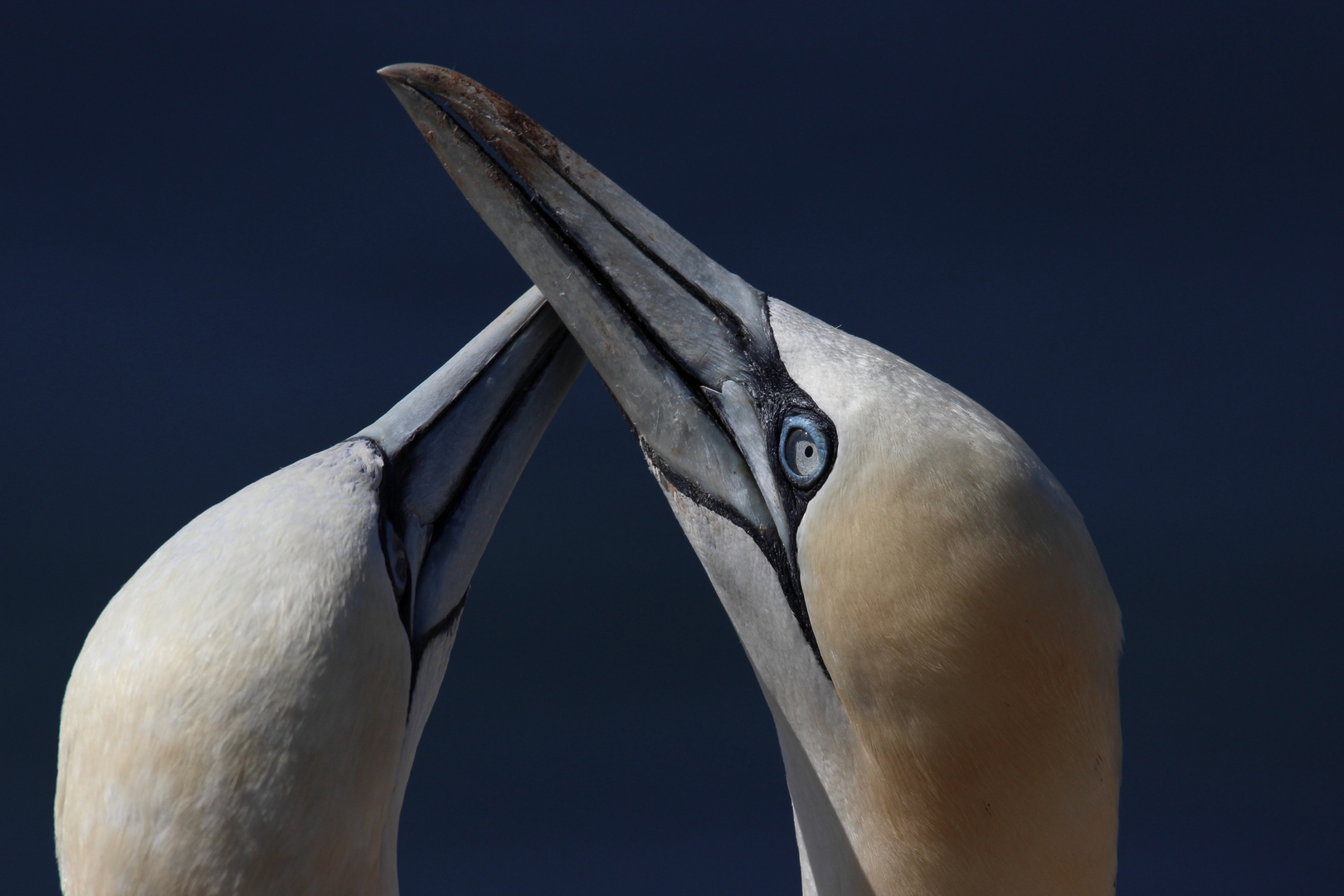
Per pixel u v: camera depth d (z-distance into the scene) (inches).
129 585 109.9
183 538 110.0
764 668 112.4
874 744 111.2
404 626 111.0
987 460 110.6
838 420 111.2
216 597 109.5
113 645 109.5
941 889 111.3
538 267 112.5
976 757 110.7
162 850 109.2
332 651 109.6
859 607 110.8
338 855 109.7
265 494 110.3
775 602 112.0
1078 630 110.5
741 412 112.0
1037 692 110.5
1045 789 110.7
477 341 112.3
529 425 112.3
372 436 111.5
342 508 110.4
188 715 109.2
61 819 109.7
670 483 112.4
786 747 112.7
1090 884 111.1
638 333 112.4
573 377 112.7
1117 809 111.2
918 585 110.5
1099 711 110.7
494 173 112.6
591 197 112.6
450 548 111.7
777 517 111.8
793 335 112.0
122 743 109.2
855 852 112.0
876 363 111.6
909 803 111.1
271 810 109.3
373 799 110.0
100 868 109.3
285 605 109.6
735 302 112.3
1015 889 111.1
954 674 110.5
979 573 110.3
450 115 112.6
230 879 109.2
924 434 110.8
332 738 109.5
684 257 112.6
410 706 111.3
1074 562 110.6
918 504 110.5
